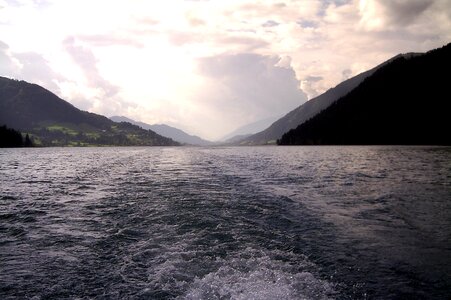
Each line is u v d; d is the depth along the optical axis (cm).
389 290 792
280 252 1028
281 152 10719
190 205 1695
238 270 880
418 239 1180
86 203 1847
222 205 1702
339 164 4788
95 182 2797
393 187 2392
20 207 1761
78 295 771
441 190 2244
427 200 1892
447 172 3419
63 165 5088
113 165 4956
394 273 887
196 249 1046
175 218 1428
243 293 747
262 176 3161
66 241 1161
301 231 1263
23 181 2936
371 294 771
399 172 3472
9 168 4519
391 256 1010
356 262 959
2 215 1571
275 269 891
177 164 5031
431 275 876
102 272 895
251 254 1003
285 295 745
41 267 934
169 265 917
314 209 1652
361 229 1300
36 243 1145
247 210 1596
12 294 778
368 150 10369
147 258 981
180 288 788
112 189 2348
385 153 8088
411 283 829
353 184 2564
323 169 3953
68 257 1009
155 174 3403
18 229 1324
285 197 1969
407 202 1841
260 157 7325
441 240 1167
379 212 1596
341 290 787
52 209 1702
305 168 4134
